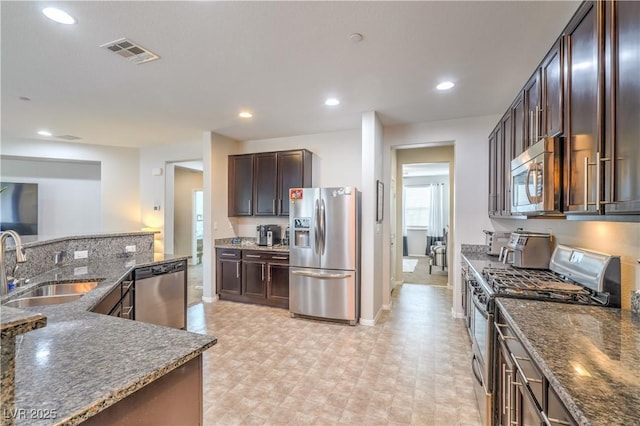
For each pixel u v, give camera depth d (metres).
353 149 4.53
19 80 2.74
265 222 5.05
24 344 1.12
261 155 4.70
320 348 2.99
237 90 2.99
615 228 1.70
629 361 1.04
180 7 1.76
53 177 5.75
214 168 4.66
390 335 3.31
